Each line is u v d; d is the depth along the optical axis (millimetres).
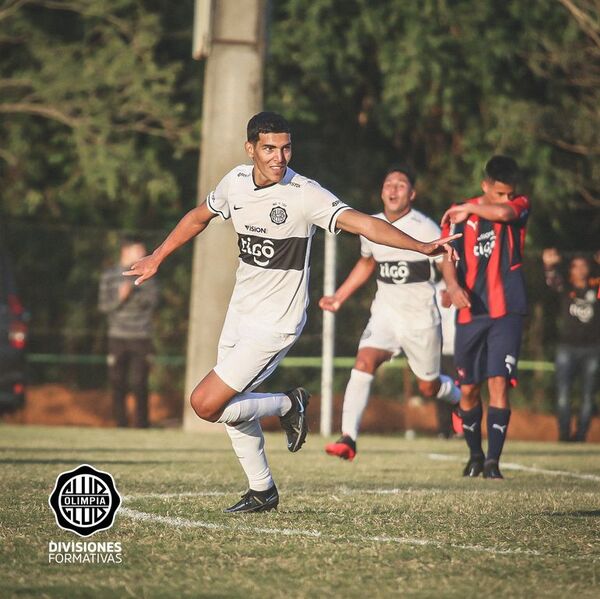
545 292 65625
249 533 18438
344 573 15289
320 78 74500
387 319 33375
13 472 28156
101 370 66875
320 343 62969
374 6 73812
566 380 56312
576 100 78500
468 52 74812
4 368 52594
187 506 21719
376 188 82250
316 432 60344
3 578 14719
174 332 67375
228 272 51156
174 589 14180
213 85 50906
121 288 54906
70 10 76562
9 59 76812
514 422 66312
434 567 15797
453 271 30422
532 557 16688
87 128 72500
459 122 79500
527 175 75562
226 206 21125
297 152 80625
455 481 28891
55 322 66250
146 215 78938
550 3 74562
